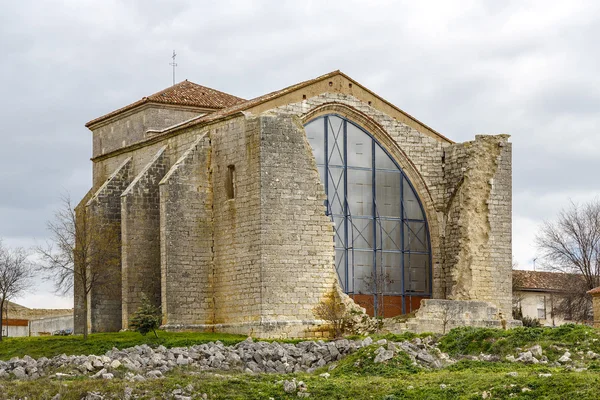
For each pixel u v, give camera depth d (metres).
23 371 51.22
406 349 53.97
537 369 48.72
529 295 98.88
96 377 49.34
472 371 49.94
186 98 88.69
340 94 76.00
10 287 85.69
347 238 75.81
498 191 77.62
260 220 68.31
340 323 68.44
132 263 74.31
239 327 68.88
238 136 70.69
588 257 99.19
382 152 78.00
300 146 70.00
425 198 78.81
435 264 78.38
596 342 53.06
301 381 48.19
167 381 47.97
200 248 72.00
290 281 68.62
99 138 93.25
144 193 75.19
